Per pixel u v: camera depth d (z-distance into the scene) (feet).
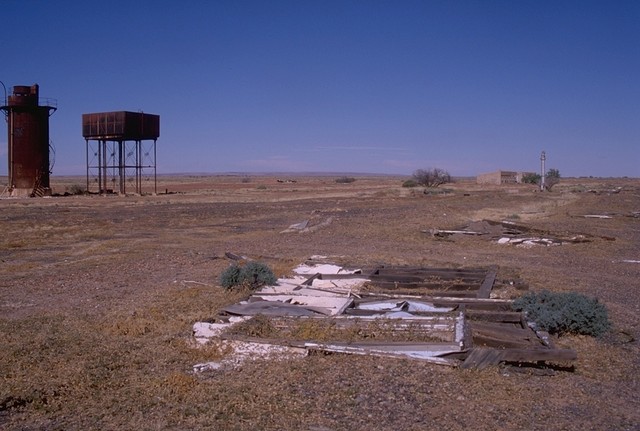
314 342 31.60
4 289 50.11
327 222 110.73
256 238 90.68
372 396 25.61
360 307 41.88
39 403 24.80
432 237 88.12
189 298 44.91
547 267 62.69
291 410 24.09
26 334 35.09
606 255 71.61
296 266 60.75
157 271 59.47
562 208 155.43
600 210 148.05
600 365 30.45
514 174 426.92
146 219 127.44
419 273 55.31
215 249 77.51
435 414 23.90
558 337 34.94
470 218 123.95
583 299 36.63
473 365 28.73
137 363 29.91
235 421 23.09
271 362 29.71
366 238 88.12
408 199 196.95
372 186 370.32
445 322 35.19
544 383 27.50
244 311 39.27
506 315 37.91
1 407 24.38
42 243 85.71
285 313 38.65
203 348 31.58
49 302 44.98
